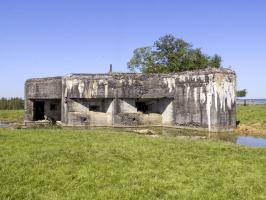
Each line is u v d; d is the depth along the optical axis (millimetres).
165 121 29594
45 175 10984
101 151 14312
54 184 10281
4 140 16938
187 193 9609
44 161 12469
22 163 12133
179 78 28094
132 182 10445
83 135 19281
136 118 29203
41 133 19812
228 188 10047
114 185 10219
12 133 19625
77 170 11508
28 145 15750
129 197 9305
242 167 12344
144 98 29406
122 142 16984
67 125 28859
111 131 23250
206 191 9797
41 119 33812
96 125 29156
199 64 44094
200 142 18000
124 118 28969
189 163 12773
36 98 32312
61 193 9602
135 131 24781
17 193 9578
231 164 12758
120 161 12711
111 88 28875
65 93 29156
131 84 29031
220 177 11109
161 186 10148
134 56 46250
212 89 25641
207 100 25875
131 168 11891
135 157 13422
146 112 30594
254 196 9477
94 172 11320
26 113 33156
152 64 45062
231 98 26328
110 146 15703
